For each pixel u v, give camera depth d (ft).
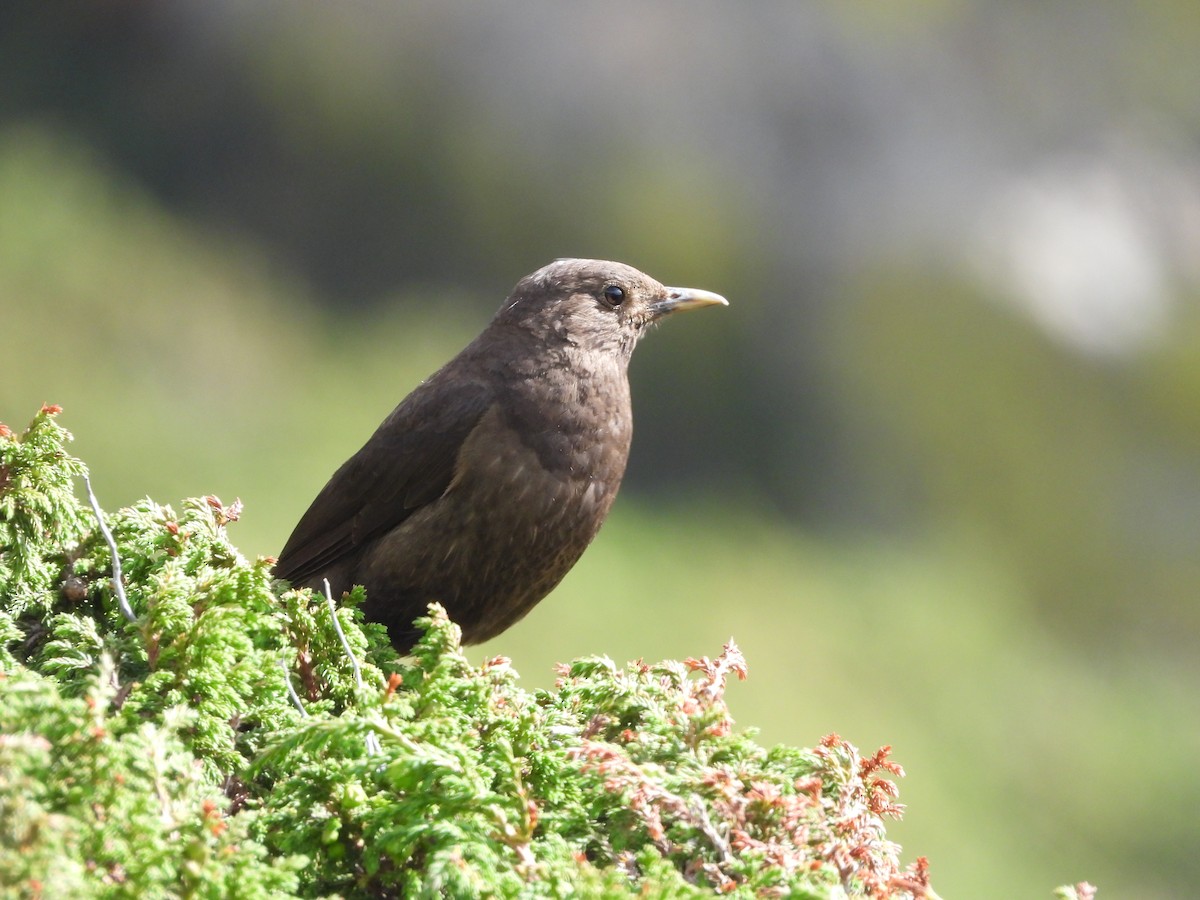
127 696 10.45
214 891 8.29
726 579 53.93
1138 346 67.26
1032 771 51.13
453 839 9.13
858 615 55.01
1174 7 76.89
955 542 61.57
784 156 68.44
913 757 47.78
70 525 12.44
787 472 61.87
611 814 10.04
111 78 68.03
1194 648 61.72
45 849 7.77
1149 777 52.42
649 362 61.21
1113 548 63.10
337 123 67.21
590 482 18.39
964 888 43.50
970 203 68.59
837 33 71.05
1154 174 72.59
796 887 8.99
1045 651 58.39
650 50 68.80
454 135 67.15
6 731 8.61
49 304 57.11
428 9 68.80
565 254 65.62
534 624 46.83
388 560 17.99
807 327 64.54
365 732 9.59
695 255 64.69
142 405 54.39
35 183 61.82
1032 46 74.49
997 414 64.23
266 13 68.59
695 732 10.73
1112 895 46.93
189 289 60.64
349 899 9.55
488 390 18.34
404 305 64.44
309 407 57.47
